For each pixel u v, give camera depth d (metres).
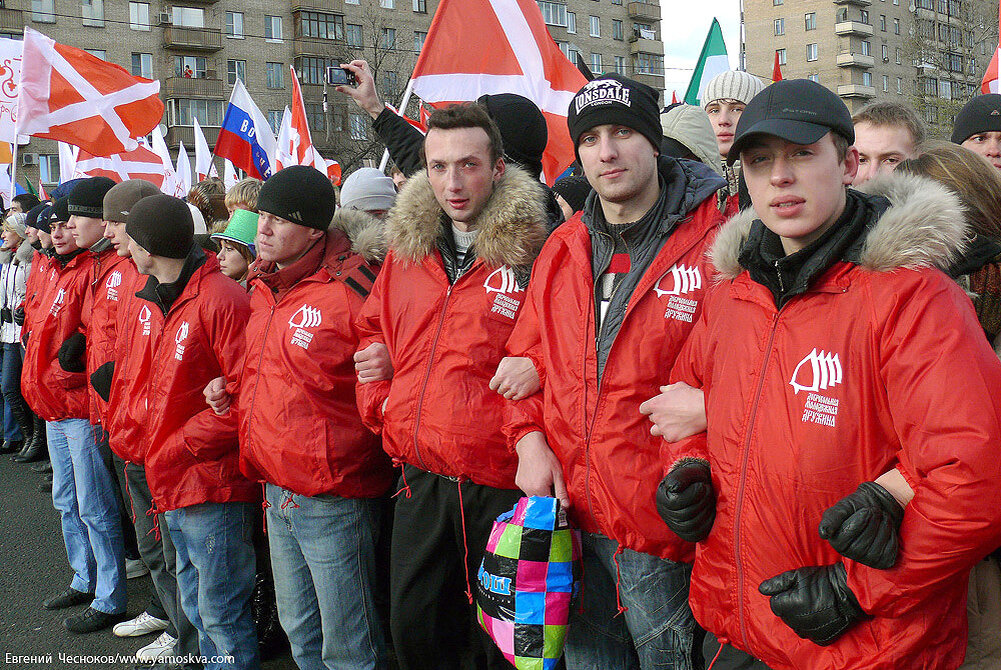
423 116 4.68
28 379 4.44
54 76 6.54
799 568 1.59
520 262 2.54
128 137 6.83
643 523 2.10
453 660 2.79
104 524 4.19
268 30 39.22
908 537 1.45
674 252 2.19
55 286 4.63
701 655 2.22
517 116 3.14
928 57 37.94
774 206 1.62
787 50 60.78
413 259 2.70
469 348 2.53
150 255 3.23
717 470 1.75
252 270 3.14
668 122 3.17
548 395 2.29
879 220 1.58
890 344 1.52
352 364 2.93
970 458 1.39
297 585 3.02
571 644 2.42
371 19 41.44
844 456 1.56
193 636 3.58
